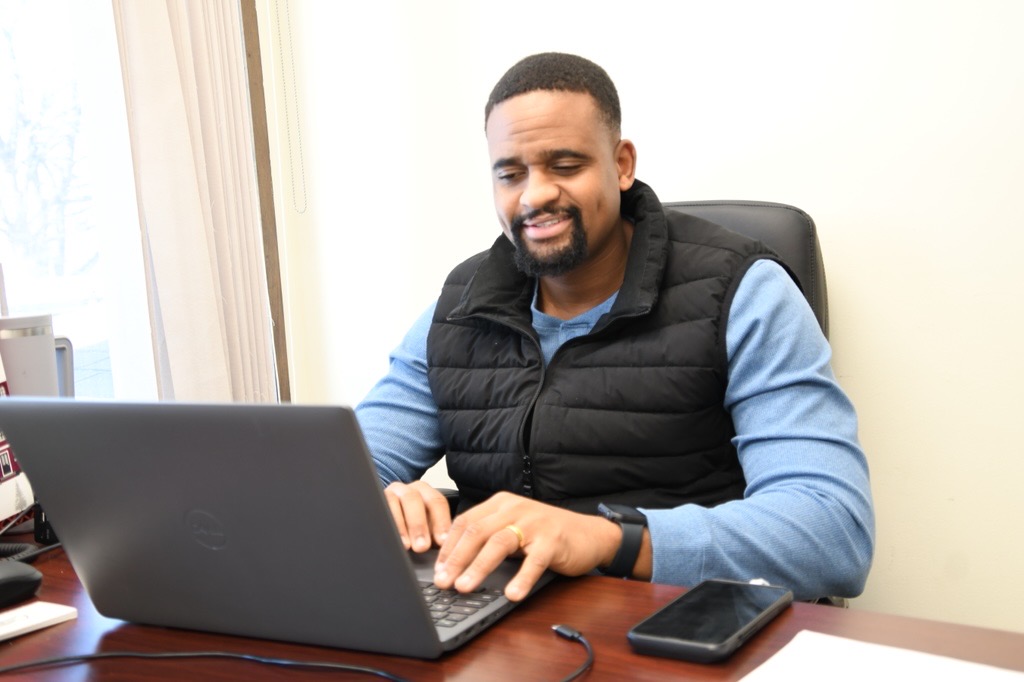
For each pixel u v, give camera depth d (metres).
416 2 2.22
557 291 1.41
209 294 2.18
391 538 0.68
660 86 1.91
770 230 1.52
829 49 1.74
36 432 0.80
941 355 1.70
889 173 1.71
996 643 0.69
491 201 2.18
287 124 2.46
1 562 0.94
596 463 1.31
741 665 0.68
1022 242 1.61
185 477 0.74
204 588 0.80
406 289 2.34
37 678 0.74
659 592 0.85
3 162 2.04
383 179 2.33
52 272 2.15
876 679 0.62
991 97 1.61
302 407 0.67
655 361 1.29
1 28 2.03
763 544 0.99
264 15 2.43
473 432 1.41
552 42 2.04
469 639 0.76
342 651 0.77
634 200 1.38
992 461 1.68
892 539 1.78
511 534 0.86
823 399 1.20
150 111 2.11
